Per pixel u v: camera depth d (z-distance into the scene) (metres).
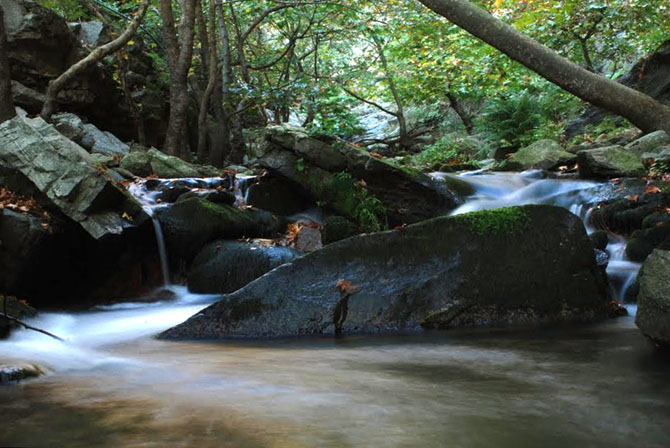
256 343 4.66
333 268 5.26
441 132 22.69
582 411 2.74
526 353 3.99
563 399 2.93
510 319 5.07
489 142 16.95
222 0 15.52
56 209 6.54
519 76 15.78
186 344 4.71
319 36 18.48
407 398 2.97
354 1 15.71
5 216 5.96
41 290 6.50
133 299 7.09
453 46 15.52
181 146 12.79
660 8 13.99
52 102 10.00
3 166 6.53
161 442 2.36
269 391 3.14
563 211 5.42
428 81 17.47
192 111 17.19
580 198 8.36
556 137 14.72
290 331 4.98
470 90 16.33
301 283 5.20
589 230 7.89
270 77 20.89
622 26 14.00
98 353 4.35
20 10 11.70
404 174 8.36
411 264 5.25
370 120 28.44
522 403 2.87
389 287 5.13
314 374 3.53
